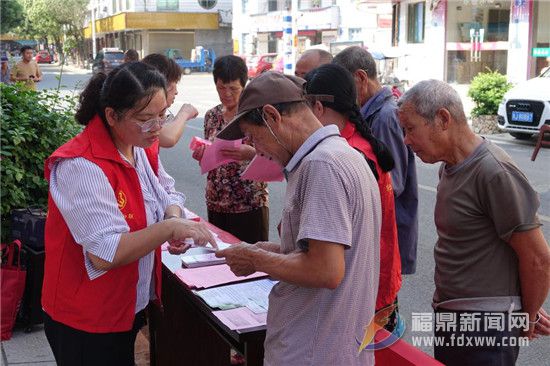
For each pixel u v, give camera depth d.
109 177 2.30
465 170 2.36
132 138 2.29
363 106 3.19
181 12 42.69
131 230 2.37
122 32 48.59
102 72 2.41
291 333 1.96
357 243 1.90
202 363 3.40
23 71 14.85
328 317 1.92
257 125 1.97
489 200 2.29
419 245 6.29
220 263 3.01
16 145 4.50
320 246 1.81
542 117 11.67
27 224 4.20
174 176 9.79
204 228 2.34
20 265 4.13
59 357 2.44
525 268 2.31
